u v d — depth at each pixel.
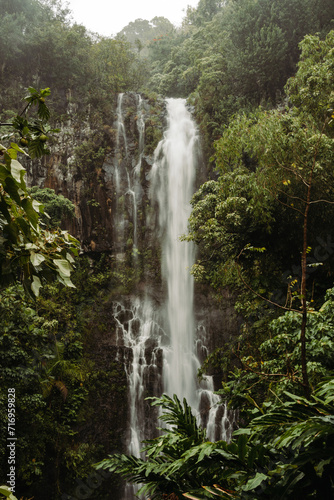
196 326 19.05
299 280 9.82
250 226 10.01
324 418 2.38
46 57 23.00
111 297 19.94
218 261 12.90
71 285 2.53
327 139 8.70
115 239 21.05
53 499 14.31
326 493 2.40
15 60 22.58
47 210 18.59
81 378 16.20
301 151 8.84
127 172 22.20
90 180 21.59
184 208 21.09
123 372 18.17
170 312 19.73
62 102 22.89
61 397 15.62
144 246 20.98
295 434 2.37
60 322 17.47
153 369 18.67
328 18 19.05
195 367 18.42
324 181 8.75
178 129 22.84
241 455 2.67
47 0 25.64
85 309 19.00
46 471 14.44
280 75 19.78
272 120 9.47
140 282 20.42
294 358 5.38
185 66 28.20
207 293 19.33
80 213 21.16
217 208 10.09
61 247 2.62
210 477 2.98
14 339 12.91
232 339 17.50
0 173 2.25
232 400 4.58
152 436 17.52
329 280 9.42
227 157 10.70
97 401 17.11
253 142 9.52
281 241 9.93
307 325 5.51
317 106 10.23
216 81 22.05
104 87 24.16
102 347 18.48
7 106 21.92
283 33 19.05
